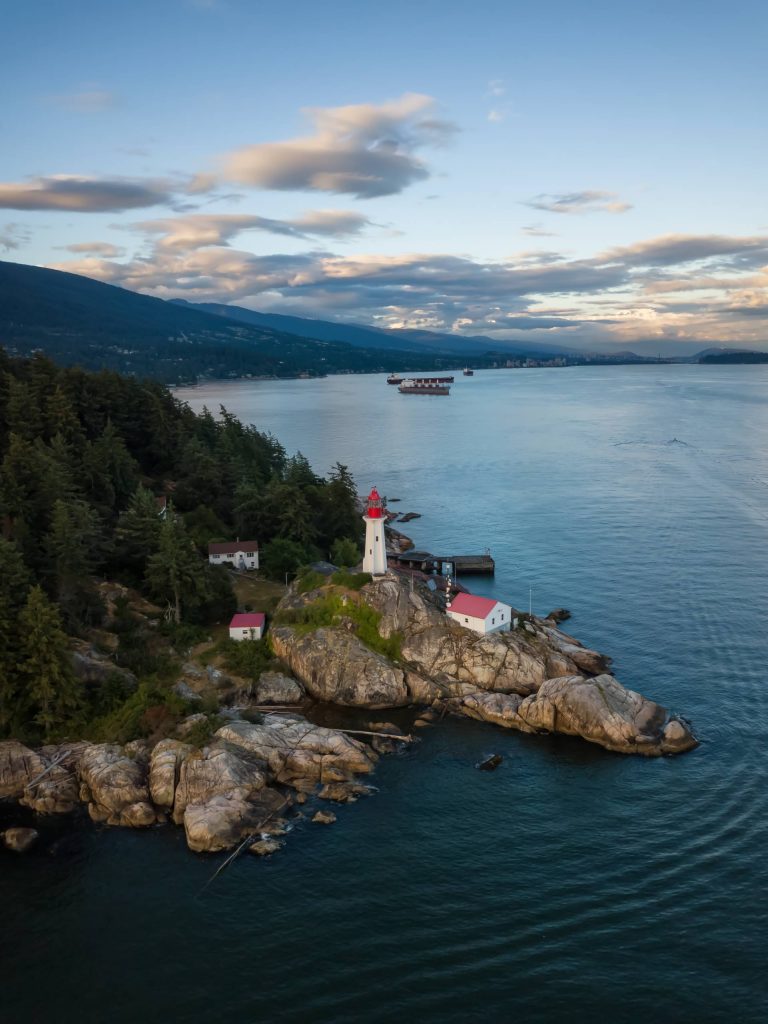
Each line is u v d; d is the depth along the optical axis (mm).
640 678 75750
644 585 103938
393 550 125750
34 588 64875
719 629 87250
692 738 64125
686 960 41562
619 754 63094
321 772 60375
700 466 194375
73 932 45250
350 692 73000
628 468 196250
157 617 82938
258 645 79188
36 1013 39750
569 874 48812
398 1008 39094
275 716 68625
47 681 63188
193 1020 38938
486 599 79375
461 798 57656
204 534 108938
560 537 132125
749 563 111562
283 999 40000
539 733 67062
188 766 57656
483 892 47438
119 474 109312
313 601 82375
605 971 41000
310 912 46250
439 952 42750
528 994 39688
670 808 55469
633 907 45625
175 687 70062
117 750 60906
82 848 52875
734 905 45469
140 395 132375
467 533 139000
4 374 113750
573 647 79625
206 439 147625
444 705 72000
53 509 83938
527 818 54906
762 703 70188
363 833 53688
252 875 49656
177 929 45250
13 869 50844
